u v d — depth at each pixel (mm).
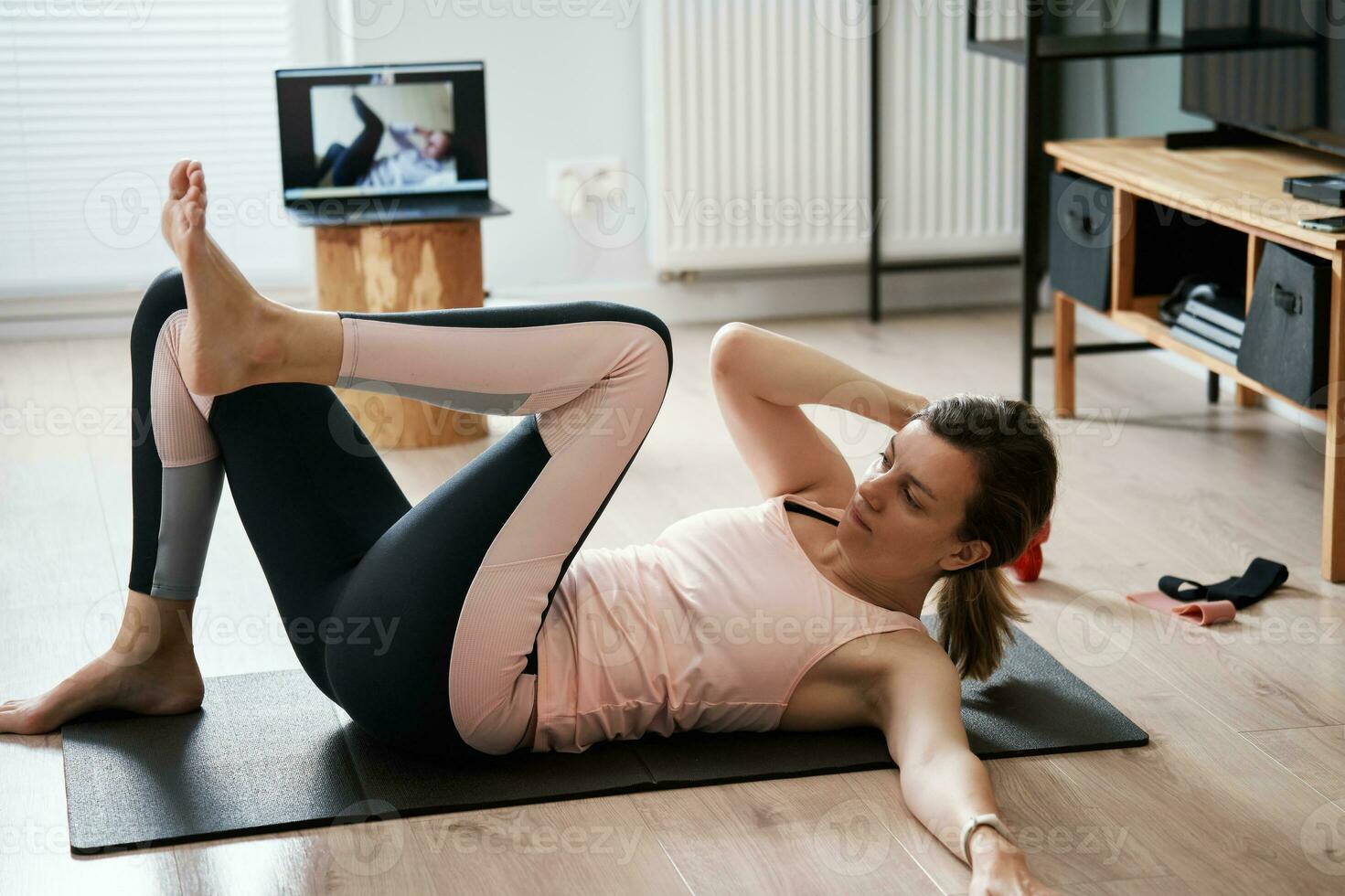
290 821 1510
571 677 1610
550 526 1525
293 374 1431
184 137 3697
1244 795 1597
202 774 1605
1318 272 2162
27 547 2355
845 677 1628
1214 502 2559
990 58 3803
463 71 3006
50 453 2822
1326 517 2205
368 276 2818
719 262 3828
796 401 1700
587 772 1622
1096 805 1572
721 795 1586
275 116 3740
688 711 1645
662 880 1427
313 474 1613
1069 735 1712
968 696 1825
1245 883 1420
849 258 3895
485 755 1636
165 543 1672
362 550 1631
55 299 3668
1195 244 2883
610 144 3828
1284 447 2855
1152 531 2428
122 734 1702
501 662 1536
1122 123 3547
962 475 1566
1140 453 2830
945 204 3891
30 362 3475
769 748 1678
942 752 1492
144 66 3629
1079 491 2619
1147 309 2875
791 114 3744
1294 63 2549
